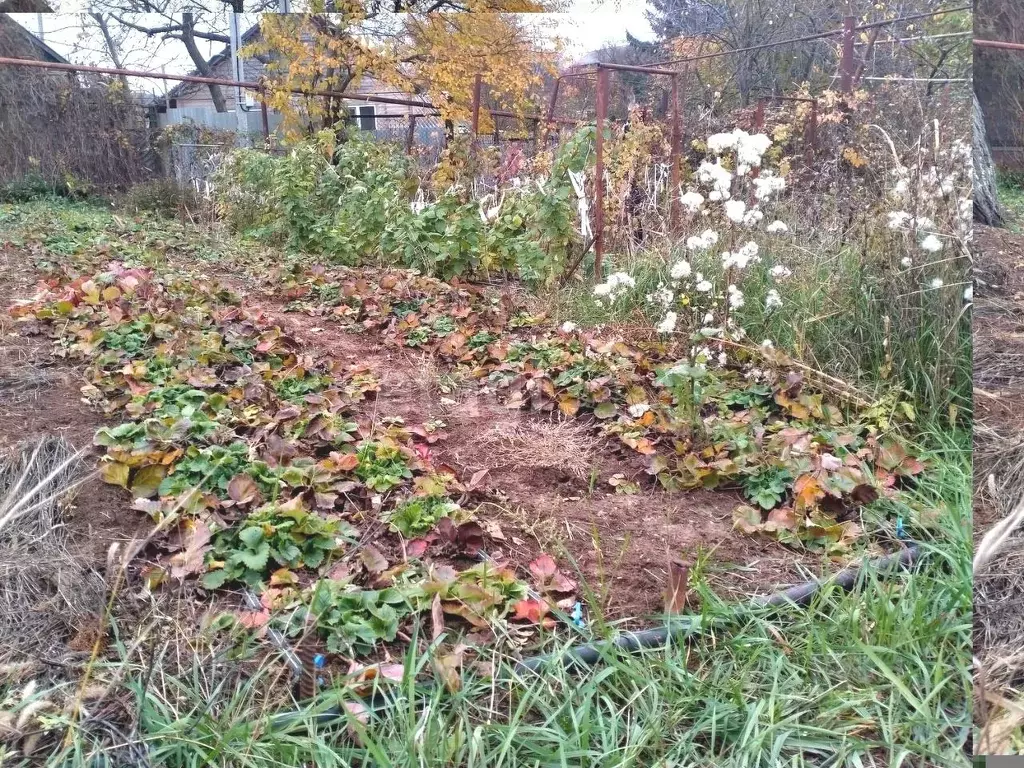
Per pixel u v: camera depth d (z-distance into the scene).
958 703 2.07
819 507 3.07
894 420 3.68
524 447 3.71
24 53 14.52
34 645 2.17
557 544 2.82
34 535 2.64
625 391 4.22
